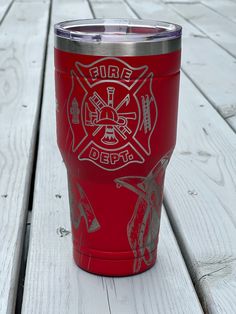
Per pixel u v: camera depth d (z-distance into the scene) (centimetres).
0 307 98
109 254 105
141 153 98
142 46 93
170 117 100
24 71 232
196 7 354
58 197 136
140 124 96
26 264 115
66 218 126
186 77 229
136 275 107
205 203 134
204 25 310
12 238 118
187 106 199
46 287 103
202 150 166
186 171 152
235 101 203
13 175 147
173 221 128
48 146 165
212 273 108
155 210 106
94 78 94
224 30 301
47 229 121
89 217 104
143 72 94
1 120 185
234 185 144
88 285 104
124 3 357
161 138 99
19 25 303
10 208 130
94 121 96
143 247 106
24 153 161
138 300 101
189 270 114
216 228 124
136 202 103
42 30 293
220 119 189
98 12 324
